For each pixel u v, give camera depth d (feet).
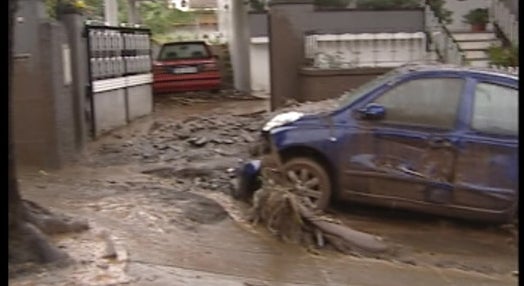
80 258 18.40
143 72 52.03
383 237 24.62
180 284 17.74
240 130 42.65
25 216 18.30
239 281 18.88
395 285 19.98
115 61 44.80
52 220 20.22
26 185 28.66
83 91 35.81
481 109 24.94
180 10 127.54
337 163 25.79
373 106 25.63
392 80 25.80
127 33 47.44
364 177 25.63
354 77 38.24
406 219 26.68
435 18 54.54
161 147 38.37
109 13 75.66
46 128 31.83
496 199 24.89
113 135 42.50
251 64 78.43
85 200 25.93
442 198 25.12
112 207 24.81
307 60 38.96
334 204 26.84
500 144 24.64
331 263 21.50
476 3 56.65
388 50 43.88
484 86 25.02
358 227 25.52
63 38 32.86
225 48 85.30
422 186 25.18
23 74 31.45
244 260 20.84
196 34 117.91
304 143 25.88
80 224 20.94
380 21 54.24
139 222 23.08
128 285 17.06
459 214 25.25
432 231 25.68
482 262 22.79
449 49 49.08
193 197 26.81
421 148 25.12
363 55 42.75
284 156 26.25
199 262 20.03
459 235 25.40
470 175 24.89
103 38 42.22
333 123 25.98
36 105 31.68
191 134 41.47
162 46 72.69
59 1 34.88
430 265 22.18
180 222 23.67
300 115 26.66
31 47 31.35
